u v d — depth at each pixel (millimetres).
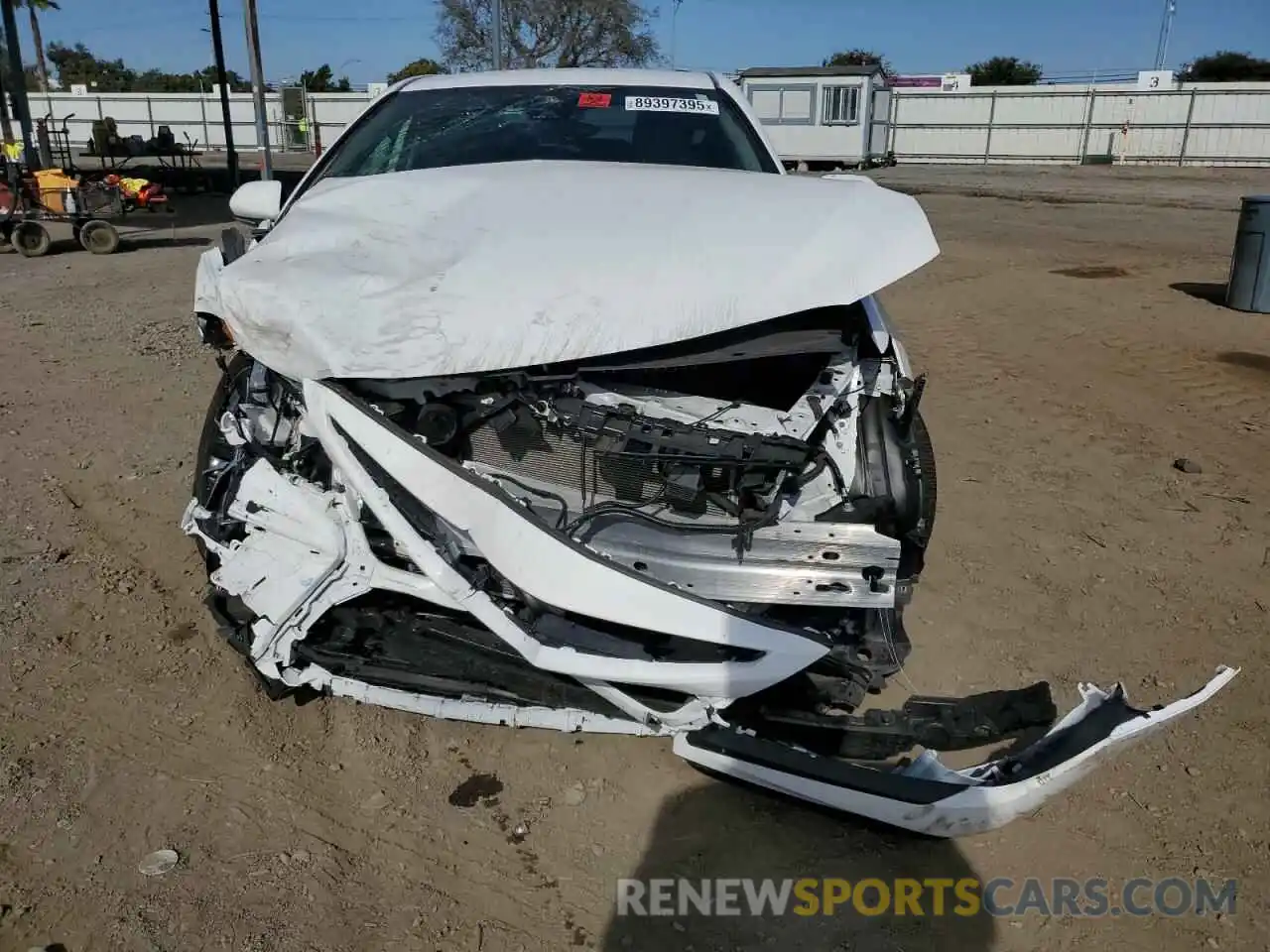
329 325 2451
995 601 3826
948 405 6184
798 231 2709
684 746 2504
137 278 10461
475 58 30172
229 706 3111
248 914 2338
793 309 2508
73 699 3107
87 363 6777
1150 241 13594
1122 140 32531
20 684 3164
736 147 3934
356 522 2580
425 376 2414
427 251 2664
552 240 2670
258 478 2715
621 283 2512
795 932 2354
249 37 15852
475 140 3881
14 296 9289
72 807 2652
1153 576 4043
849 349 2568
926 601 3812
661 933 2342
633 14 29125
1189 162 32031
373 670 2701
